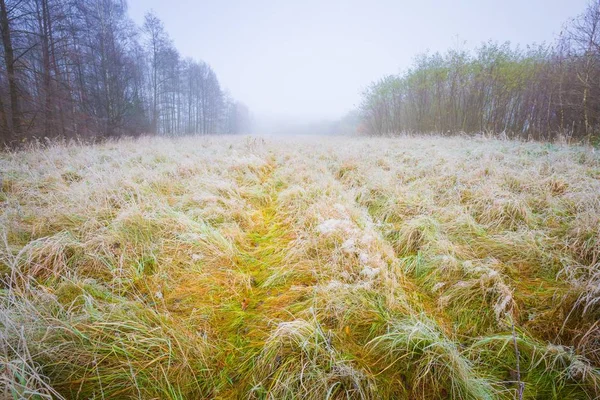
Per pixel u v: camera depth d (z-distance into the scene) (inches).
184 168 205.0
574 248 96.4
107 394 55.8
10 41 423.8
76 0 571.8
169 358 61.4
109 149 344.8
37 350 56.8
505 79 517.7
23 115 470.9
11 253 85.3
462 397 56.4
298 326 66.8
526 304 79.1
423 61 648.4
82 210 121.8
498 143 324.2
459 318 77.2
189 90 1523.1
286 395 55.3
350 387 56.6
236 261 106.2
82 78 676.7
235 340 70.6
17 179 177.0
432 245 107.6
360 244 103.1
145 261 96.3
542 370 62.2
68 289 77.5
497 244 106.3
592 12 380.8
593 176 165.8
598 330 65.5
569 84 407.2
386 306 78.1
